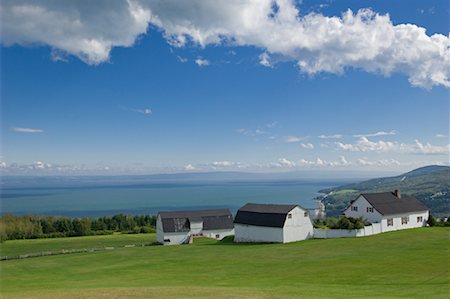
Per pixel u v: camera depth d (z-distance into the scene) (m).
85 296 33.03
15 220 123.19
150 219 143.00
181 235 91.62
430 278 39.66
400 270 44.00
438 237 67.62
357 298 30.66
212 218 96.88
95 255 69.50
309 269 47.34
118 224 136.38
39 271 56.34
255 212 79.50
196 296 32.16
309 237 76.38
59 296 33.34
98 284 43.09
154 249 74.06
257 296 31.95
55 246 91.00
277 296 31.89
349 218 77.00
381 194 88.12
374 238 69.94
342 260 51.75
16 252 82.12
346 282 39.72
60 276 51.47
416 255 52.38
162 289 36.03
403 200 88.56
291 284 39.22
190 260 58.56
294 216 75.50
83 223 128.12
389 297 31.06
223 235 96.44
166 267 53.81
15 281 48.94
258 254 60.69
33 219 128.00
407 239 66.62
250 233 78.75
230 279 43.75
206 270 50.19
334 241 69.44
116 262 60.59
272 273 46.28
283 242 73.56
